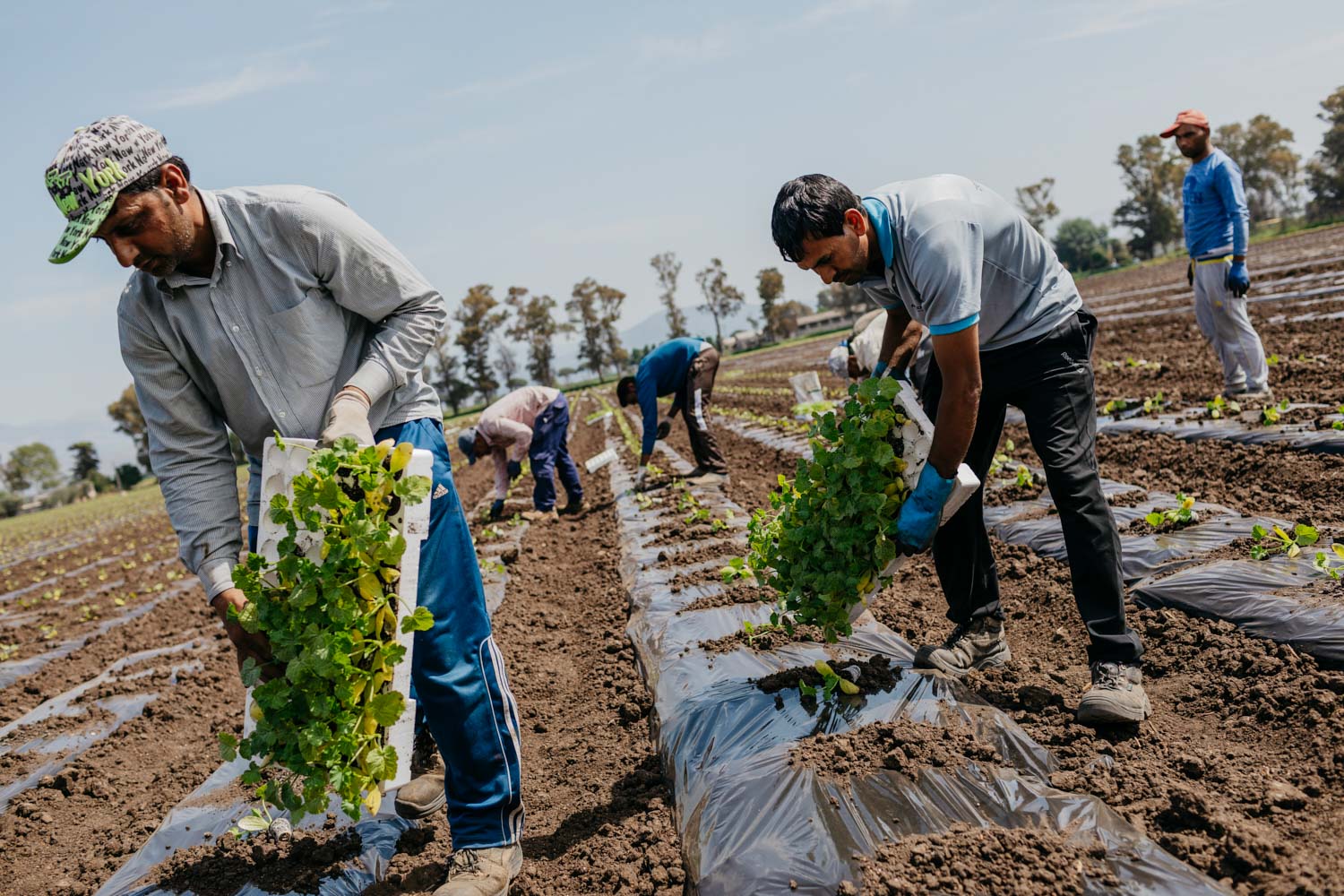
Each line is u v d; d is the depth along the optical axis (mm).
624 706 4012
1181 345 11898
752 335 101312
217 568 2580
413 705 2391
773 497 3371
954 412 2760
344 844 3053
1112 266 95188
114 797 4133
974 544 3480
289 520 2268
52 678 6520
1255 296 14297
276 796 2369
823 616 3182
